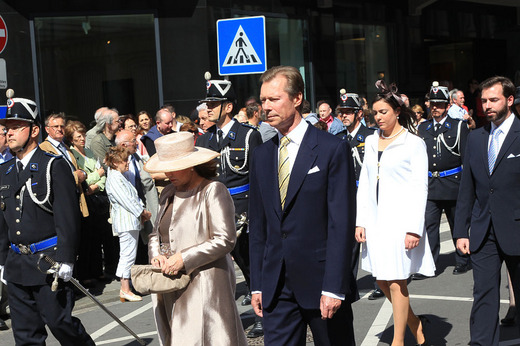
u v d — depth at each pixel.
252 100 11.29
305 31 15.95
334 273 4.24
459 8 20.14
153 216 9.94
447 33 19.78
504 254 5.70
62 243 5.60
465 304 7.89
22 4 13.30
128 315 8.56
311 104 16.16
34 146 5.85
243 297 8.93
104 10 13.73
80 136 9.99
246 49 9.98
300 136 4.43
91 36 13.78
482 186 5.71
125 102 13.98
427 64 19.94
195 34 13.88
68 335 5.76
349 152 4.38
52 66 13.59
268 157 4.51
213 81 7.59
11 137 5.75
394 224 5.98
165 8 13.82
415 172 5.97
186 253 4.71
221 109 7.56
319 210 4.36
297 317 4.48
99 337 7.63
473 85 19.38
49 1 13.45
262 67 9.94
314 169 4.35
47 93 13.59
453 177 9.34
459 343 6.57
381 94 6.05
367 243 6.15
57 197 5.66
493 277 5.66
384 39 18.02
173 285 4.75
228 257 5.02
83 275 10.05
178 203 4.93
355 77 17.20
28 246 5.70
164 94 13.91
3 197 5.78
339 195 4.30
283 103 4.38
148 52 13.90
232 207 4.88
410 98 18.52
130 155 9.86
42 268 5.62
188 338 4.74
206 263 4.76
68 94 13.75
